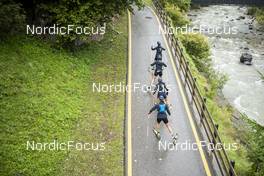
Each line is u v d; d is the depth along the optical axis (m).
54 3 56.47
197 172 36.41
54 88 47.22
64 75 51.28
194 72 71.50
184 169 36.69
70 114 43.72
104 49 65.62
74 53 58.53
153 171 36.12
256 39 133.00
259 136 37.47
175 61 66.88
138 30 84.00
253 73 101.81
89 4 56.28
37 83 46.38
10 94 42.09
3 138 36.12
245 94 88.38
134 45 73.00
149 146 40.03
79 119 43.75
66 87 48.94
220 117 56.91
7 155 34.50
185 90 54.75
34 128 39.09
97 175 35.00
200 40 90.75
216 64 107.00
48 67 50.75
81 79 52.97
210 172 36.50
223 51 118.75
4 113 39.25
